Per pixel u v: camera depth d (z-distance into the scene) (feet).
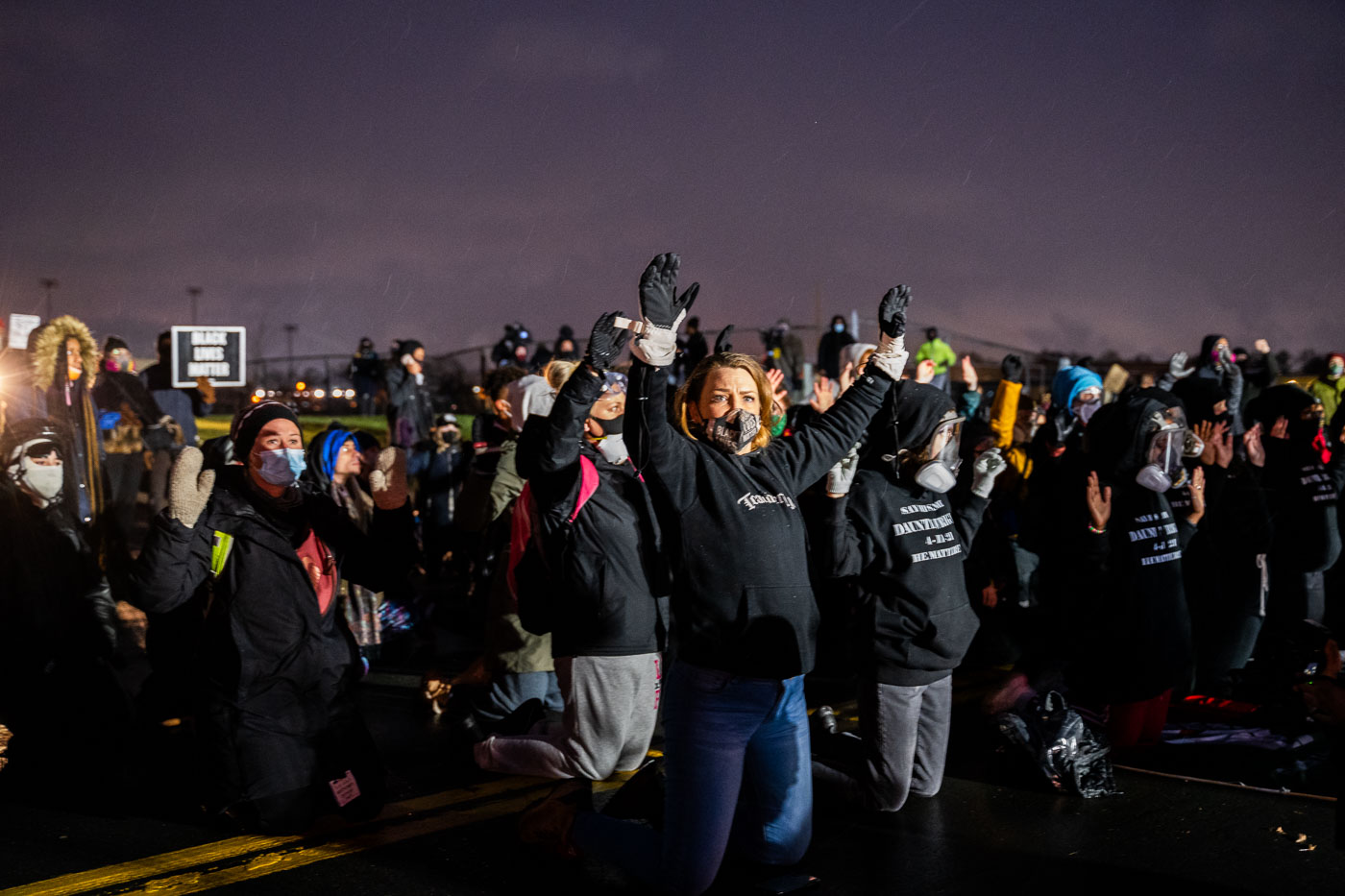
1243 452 22.31
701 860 10.53
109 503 23.49
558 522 12.38
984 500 14.97
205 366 31.24
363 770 13.91
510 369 20.36
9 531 16.16
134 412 33.04
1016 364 34.86
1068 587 16.19
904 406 13.79
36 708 16.46
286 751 13.32
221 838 13.66
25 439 16.25
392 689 21.16
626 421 10.14
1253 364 41.19
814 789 14.70
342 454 18.74
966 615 13.89
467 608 26.68
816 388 17.78
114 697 17.04
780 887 11.98
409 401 41.65
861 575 13.67
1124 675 16.08
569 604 13.39
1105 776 15.15
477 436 30.76
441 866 12.83
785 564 10.47
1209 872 12.54
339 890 12.20
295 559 13.53
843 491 13.17
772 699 10.64
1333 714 10.41
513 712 15.87
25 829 13.96
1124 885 12.22
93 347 23.34
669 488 10.29
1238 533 20.02
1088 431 16.35
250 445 13.56
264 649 13.29
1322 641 18.70
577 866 12.79
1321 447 21.57
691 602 10.41
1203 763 16.22
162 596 12.76
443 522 33.99
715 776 10.47
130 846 13.43
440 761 16.79
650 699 13.92
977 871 12.60
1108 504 15.66
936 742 14.58
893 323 12.12
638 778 12.82
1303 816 14.20
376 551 14.60
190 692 13.67
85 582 16.74
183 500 12.67
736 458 10.75
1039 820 14.12
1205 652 20.27
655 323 9.95
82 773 15.93
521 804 14.87
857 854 13.10
